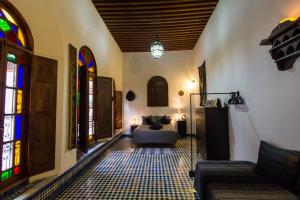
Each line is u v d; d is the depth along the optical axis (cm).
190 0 434
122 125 777
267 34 230
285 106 201
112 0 432
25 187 240
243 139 304
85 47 409
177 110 785
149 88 796
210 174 216
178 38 670
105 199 261
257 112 258
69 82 318
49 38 282
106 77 515
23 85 259
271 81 225
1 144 217
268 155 208
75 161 336
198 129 468
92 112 480
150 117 748
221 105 412
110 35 606
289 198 159
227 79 374
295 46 177
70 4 327
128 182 317
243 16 296
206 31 559
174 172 363
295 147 188
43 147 275
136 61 806
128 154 497
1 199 211
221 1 412
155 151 529
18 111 252
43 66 277
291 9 188
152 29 593
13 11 238
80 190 290
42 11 264
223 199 160
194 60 762
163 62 799
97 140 491
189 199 259
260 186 183
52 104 288
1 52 219
